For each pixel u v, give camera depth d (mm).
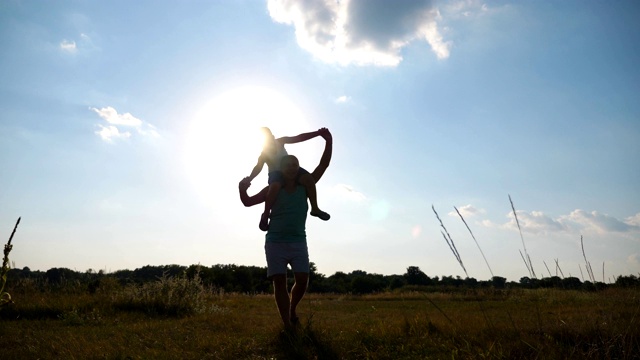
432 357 4402
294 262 5840
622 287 4855
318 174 6465
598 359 3928
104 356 4746
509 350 4266
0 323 8078
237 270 54312
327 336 5309
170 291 10617
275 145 6125
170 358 4680
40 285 12227
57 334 6371
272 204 5824
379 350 4746
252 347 5098
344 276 57312
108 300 10875
